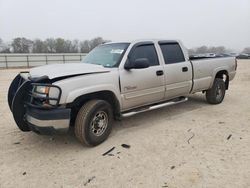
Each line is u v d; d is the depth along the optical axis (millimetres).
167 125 5375
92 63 5074
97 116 4312
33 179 3320
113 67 4641
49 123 3781
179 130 5047
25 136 4859
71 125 4746
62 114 3826
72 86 3930
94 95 4391
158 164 3643
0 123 5699
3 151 4184
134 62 4578
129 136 4762
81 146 4355
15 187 3148
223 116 5980
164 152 4035
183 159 3777
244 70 19672
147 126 5332
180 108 6812
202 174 3338
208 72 6602
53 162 3779
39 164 3723
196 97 8250
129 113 4898
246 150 4035
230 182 3139
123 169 3523
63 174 3430
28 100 4129
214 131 4941
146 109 5219
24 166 3670
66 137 4785
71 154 4043
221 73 7320
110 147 4281
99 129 4375
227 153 3943
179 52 5883
